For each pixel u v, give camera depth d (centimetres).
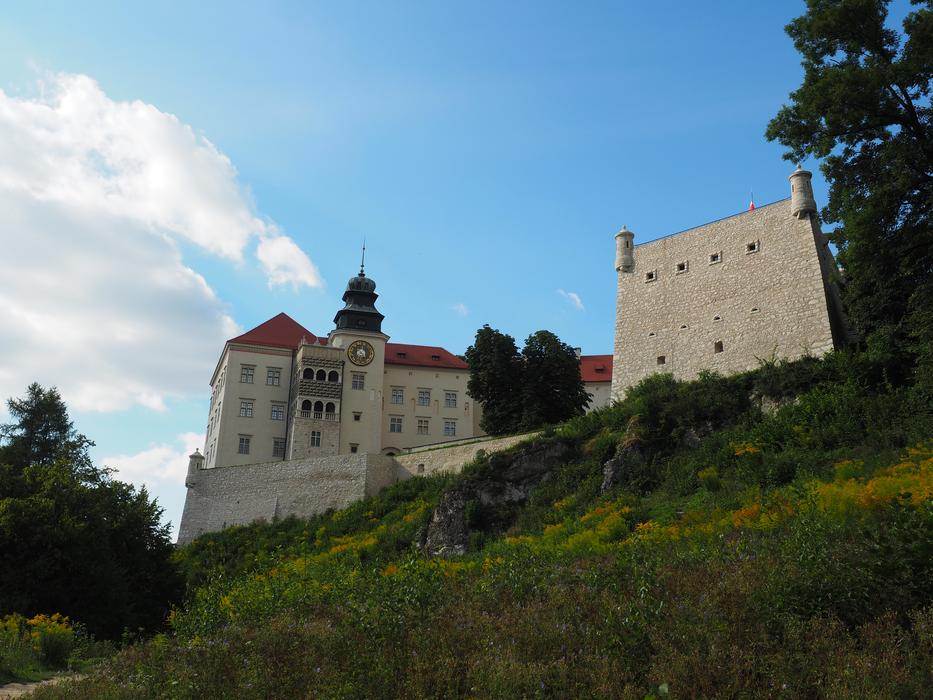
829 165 3653
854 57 3606
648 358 4931
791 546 1448
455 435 8375
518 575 1744
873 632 1127
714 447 3584
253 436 7706
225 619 1833
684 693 1061
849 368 3688
